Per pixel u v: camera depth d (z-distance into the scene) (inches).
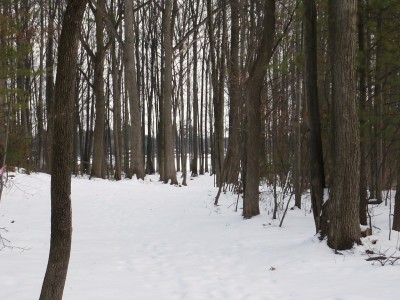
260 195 598.5
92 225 481.4
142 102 1382.9
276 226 417.7
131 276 273.9
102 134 922.7
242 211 524.7
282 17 485.7
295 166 514.0
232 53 653.9
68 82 152.9
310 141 335.9
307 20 339.0
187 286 248.4
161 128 1144.8
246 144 490.6
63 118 152.7
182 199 673.6
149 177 1144.2
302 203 543.2
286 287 236.2
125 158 1338.6
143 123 1393.9
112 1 1027.3
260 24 567.5
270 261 293.3
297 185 512.7
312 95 336.8
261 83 459.5
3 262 296.7
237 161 665.0
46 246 359.9
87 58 1264.8
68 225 156.1
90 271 285.4
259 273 269.1
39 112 1072.2
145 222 503.5
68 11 150.1
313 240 312.5
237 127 603.8
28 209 526.3
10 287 239.1
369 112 360.8
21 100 485.7
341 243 289.4
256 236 382.0
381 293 208.1
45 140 1020.5
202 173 1524.4
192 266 299.3
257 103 463.8
